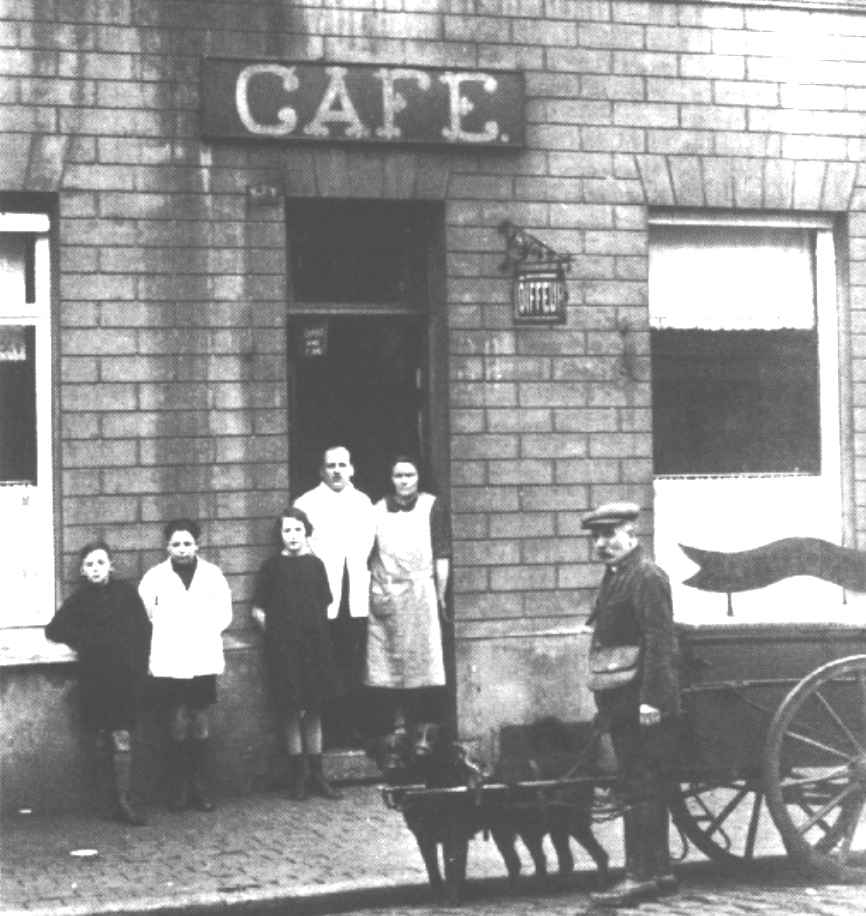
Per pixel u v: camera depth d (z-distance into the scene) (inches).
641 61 498.0
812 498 517.0
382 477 491.8
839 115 513.7
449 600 478.9
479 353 482.0
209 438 459.2
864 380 515.8
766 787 342.3
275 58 464.8
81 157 451.8
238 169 463.5
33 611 453.7
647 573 332.5
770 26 509.0
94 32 453.4
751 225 512.1
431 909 333.7
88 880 358.0
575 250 491.5
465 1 482.9
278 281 465.7
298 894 340.8
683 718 344.8
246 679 458.0
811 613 510.0
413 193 477.7
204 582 442.0
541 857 344.2
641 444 495.5
